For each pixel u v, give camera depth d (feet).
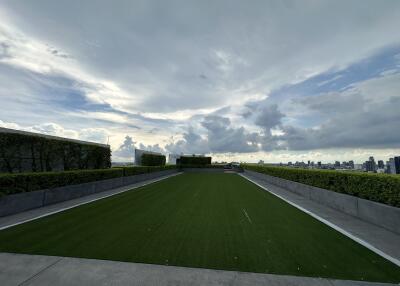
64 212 20.43
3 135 24.29
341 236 14.10
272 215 19.63
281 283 8.64
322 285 8.54
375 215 16.49
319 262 10.47
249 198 28.66
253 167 72.84
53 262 10.30
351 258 10.91
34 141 28.12
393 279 9.02
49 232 14.66
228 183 48.16
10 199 19.25
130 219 18.11
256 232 14.93
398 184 14.70
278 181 42.75
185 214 19.92
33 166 27.94
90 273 9.32
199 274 9.30
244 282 8.70
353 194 19.94
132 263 10.25
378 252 11.61
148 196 30.04
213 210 21.59
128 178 45.01
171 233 14.61
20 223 16.67
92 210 21.34
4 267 9.82
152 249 11.91
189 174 82.64
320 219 18.25
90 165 39.29
